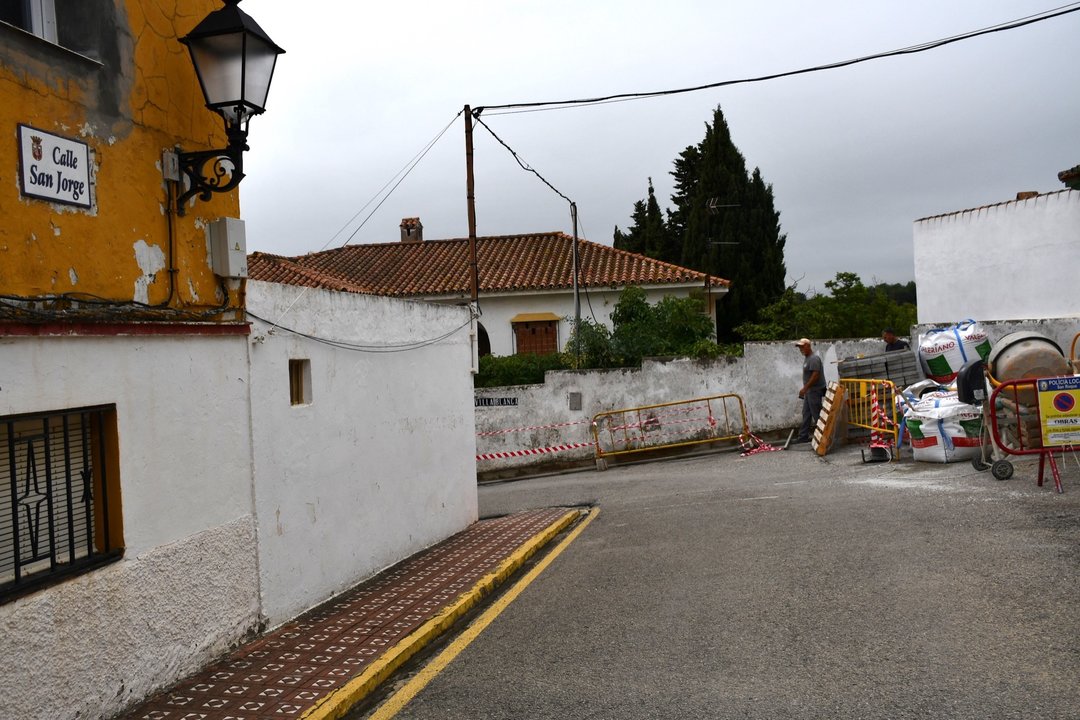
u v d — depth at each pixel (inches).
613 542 400.5
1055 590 253.3
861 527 364.8
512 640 262.7
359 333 350.9
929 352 668.1
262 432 277.0
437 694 221.1
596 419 789.2
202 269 255.1
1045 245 752.3
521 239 1249.4
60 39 209.3
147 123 236.1
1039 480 406.9
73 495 205.3
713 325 973.2
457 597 311.4
